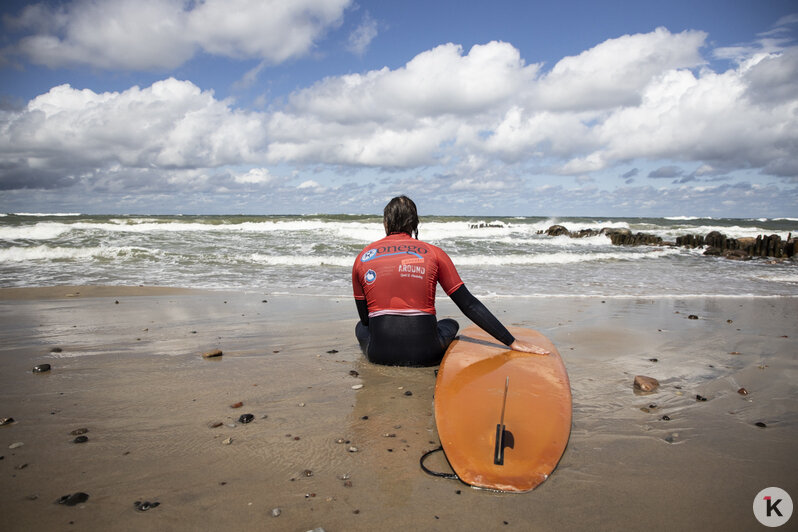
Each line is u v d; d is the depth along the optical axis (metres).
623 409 2.83
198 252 12.75
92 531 1.61
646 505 1.83
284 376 3.37
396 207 3.35
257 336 4.62
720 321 5.44
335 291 7.64
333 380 3.27
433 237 21.92
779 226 40.34
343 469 2.07
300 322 5.29
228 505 1.79
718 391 3.16
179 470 2.05
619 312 5.95
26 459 2.13
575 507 1.81
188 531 1.63
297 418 2.64
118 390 3.07
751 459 2.22
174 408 2.77
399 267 3.28
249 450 2.24
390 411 2.74
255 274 9.52
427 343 3.38
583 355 4.01
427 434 2.44
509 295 7.31
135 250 11.80
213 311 5.93
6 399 2.90
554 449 2.15
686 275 10.13
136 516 1.71
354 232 20.78
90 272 9.38
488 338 3.58
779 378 3.43
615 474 2.07
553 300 6.86
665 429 2.55
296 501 1.82
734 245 17.31
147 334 4.70
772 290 8.09
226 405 2.82
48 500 1.80
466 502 1.83
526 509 1.79
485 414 2.37
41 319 5.40
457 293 3.24
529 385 2.68
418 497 1.86
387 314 3.36
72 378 3.31
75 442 2.31
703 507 1.82
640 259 13.66
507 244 18.19
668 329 5.00
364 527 1.66
